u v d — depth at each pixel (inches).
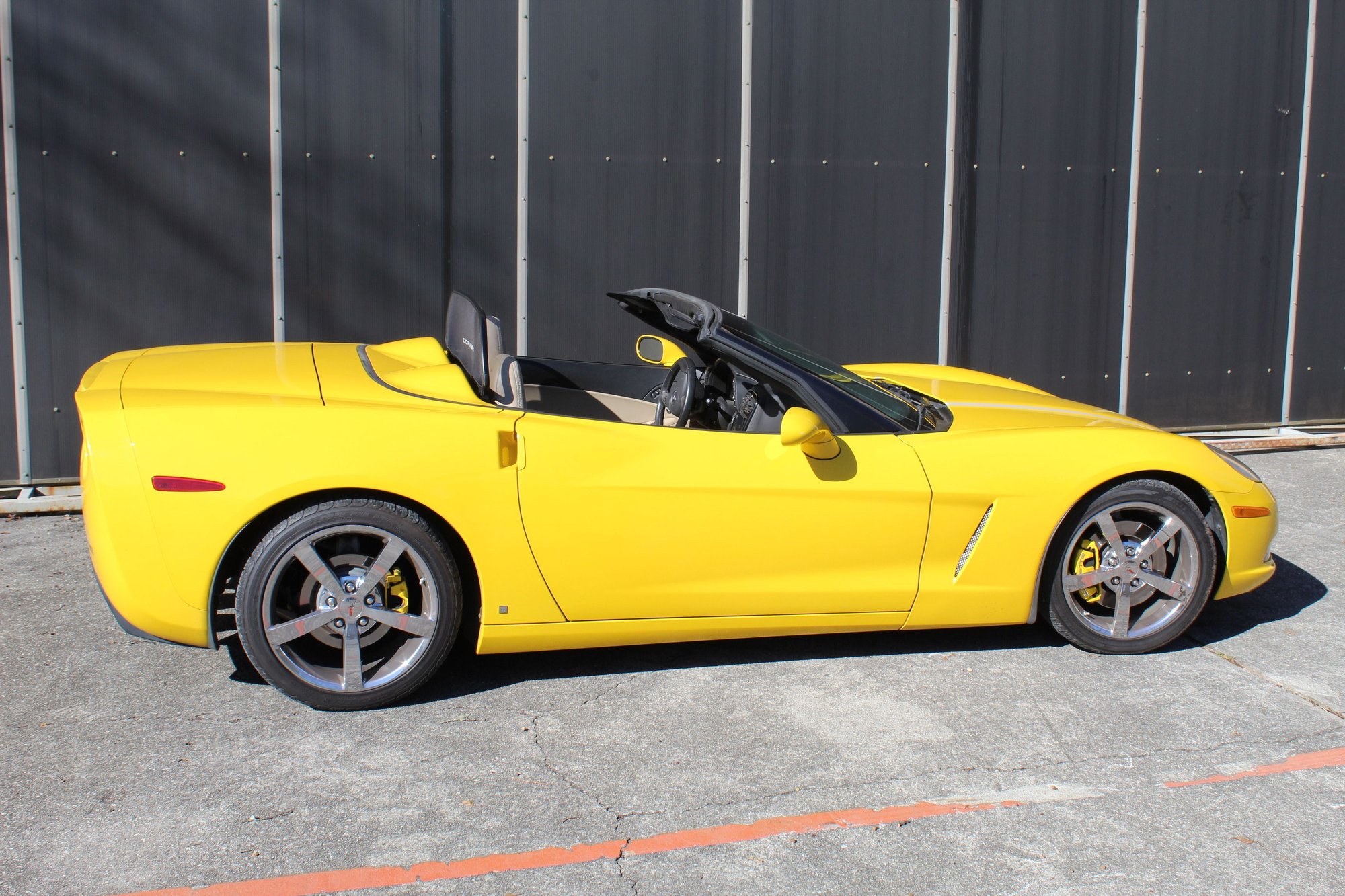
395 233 241.3
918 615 146.6
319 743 125.0
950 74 266.8
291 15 229.8
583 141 248.2
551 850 104.5
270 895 96.5
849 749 125.9
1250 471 161.8
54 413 229.6
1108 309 286.4
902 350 273.9
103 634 156.9
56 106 221.6
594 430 135.6
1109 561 151.2
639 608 137.6
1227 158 289.1
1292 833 109.9
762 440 139.8
